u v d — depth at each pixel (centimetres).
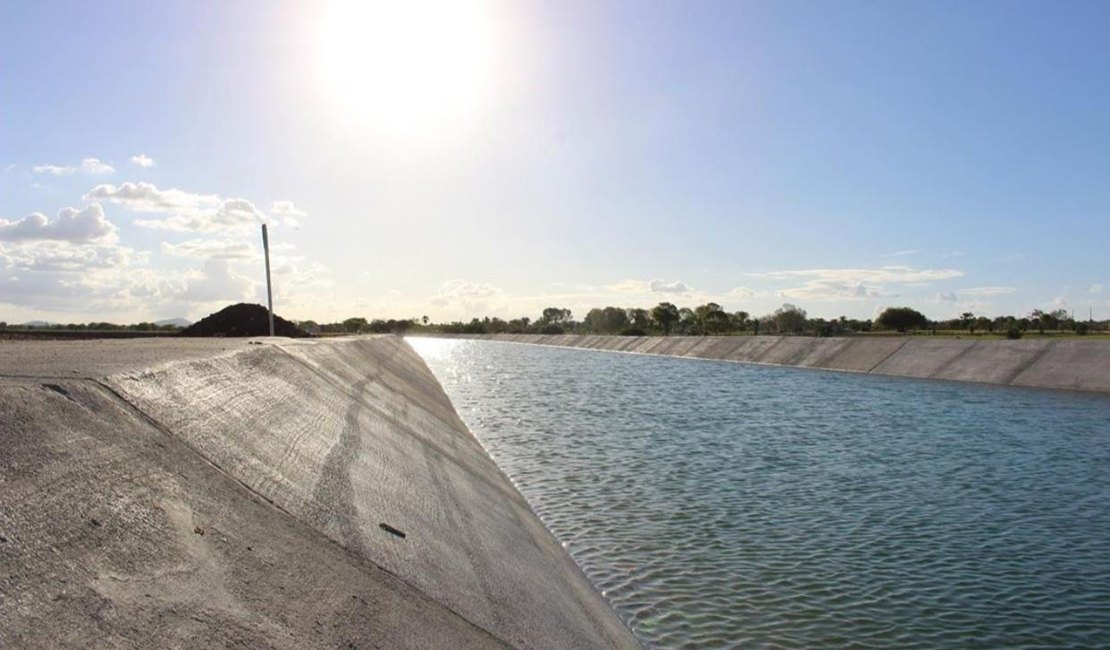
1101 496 1800
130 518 584
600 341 12562
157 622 479
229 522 687
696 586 1188
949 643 995
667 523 1550
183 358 1147
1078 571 1274
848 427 2956
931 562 1312
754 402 3931
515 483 1936
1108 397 3791
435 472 1488
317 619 595
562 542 1421
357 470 1150
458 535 1095
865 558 1331
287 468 951
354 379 2241
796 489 1861
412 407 2459
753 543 1413
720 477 2003
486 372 6675
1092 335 7800
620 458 2291
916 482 1945
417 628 680
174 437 807
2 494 517
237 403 1104
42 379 755
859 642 991
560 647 847
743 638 997
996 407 3500
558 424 3111
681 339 9831
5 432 595
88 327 6253
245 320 4450
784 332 13238
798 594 1155
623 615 1073
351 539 820
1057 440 2598
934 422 3062
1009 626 1050
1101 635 1025
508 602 908
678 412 3525
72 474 595
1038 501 1748
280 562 661
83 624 442
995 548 1393
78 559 499
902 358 5603
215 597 545
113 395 804
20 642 402
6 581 441
